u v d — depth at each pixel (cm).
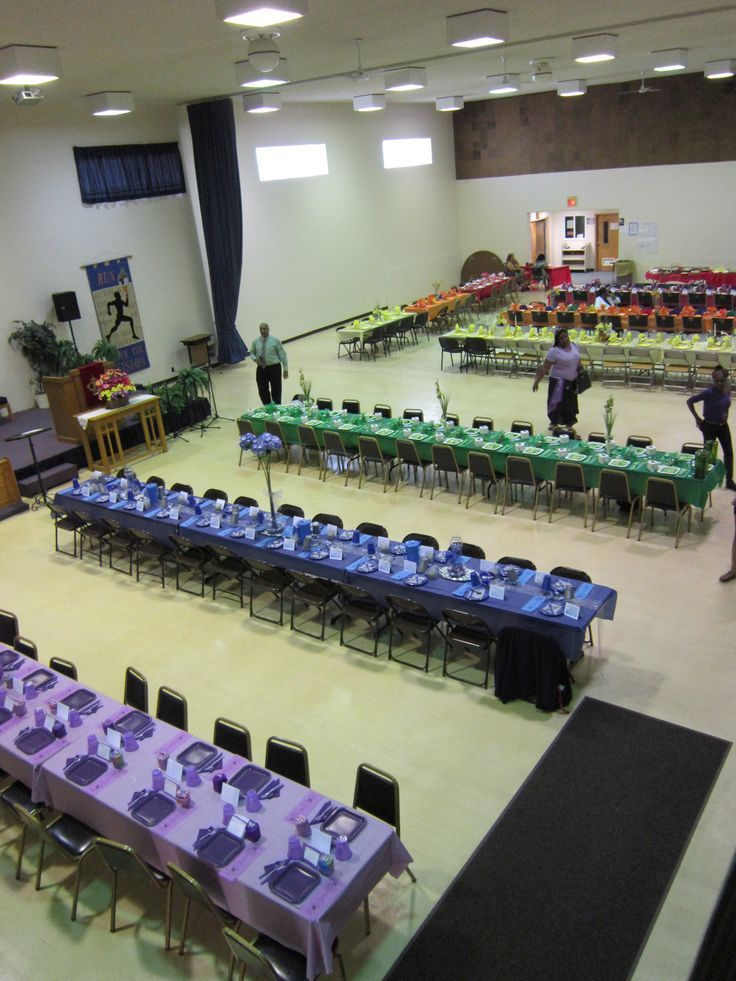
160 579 1010
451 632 738
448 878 545
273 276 2089
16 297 1541
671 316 1609
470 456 1067
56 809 575
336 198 2234
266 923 455
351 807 549
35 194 1551
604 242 2539
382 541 830
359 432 1193
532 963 480
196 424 1563
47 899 564
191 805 517
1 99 1325
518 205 2567
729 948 477
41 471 1327
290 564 853
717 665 732
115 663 830
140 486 1091
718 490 1078
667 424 1322
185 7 755
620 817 580
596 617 768
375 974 483
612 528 1005
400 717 709
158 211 1806
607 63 1611
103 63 1015
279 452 1381
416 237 2552
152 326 1831
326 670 789
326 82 1558
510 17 976
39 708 619
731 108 2100
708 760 624
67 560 1085
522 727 683
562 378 1223
